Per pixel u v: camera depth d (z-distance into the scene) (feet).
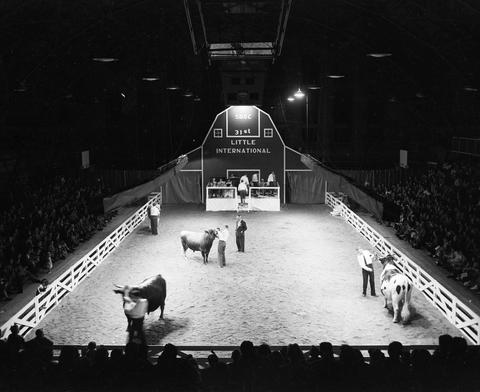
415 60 150.10
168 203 138.82
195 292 72.13
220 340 56.80
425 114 162.50
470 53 127.85
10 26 122.62
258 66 127.85
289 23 158.20
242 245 92.02
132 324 53.26
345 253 91.30
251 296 70.49
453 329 59.36
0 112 131.75
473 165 120.88
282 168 136.98
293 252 92.02
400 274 61.16
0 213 98.27
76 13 126.62
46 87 147.54
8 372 37.60
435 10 119.75
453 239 79.46
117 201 72.23
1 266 69.97
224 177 136.56
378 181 131.75
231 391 35.99
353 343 55.98
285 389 35.86
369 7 126.41
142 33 149.69
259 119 135.33
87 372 36.52
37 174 128.77
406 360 36.52
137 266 83.92
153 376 36.09
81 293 71.46
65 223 91.50
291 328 59.98
